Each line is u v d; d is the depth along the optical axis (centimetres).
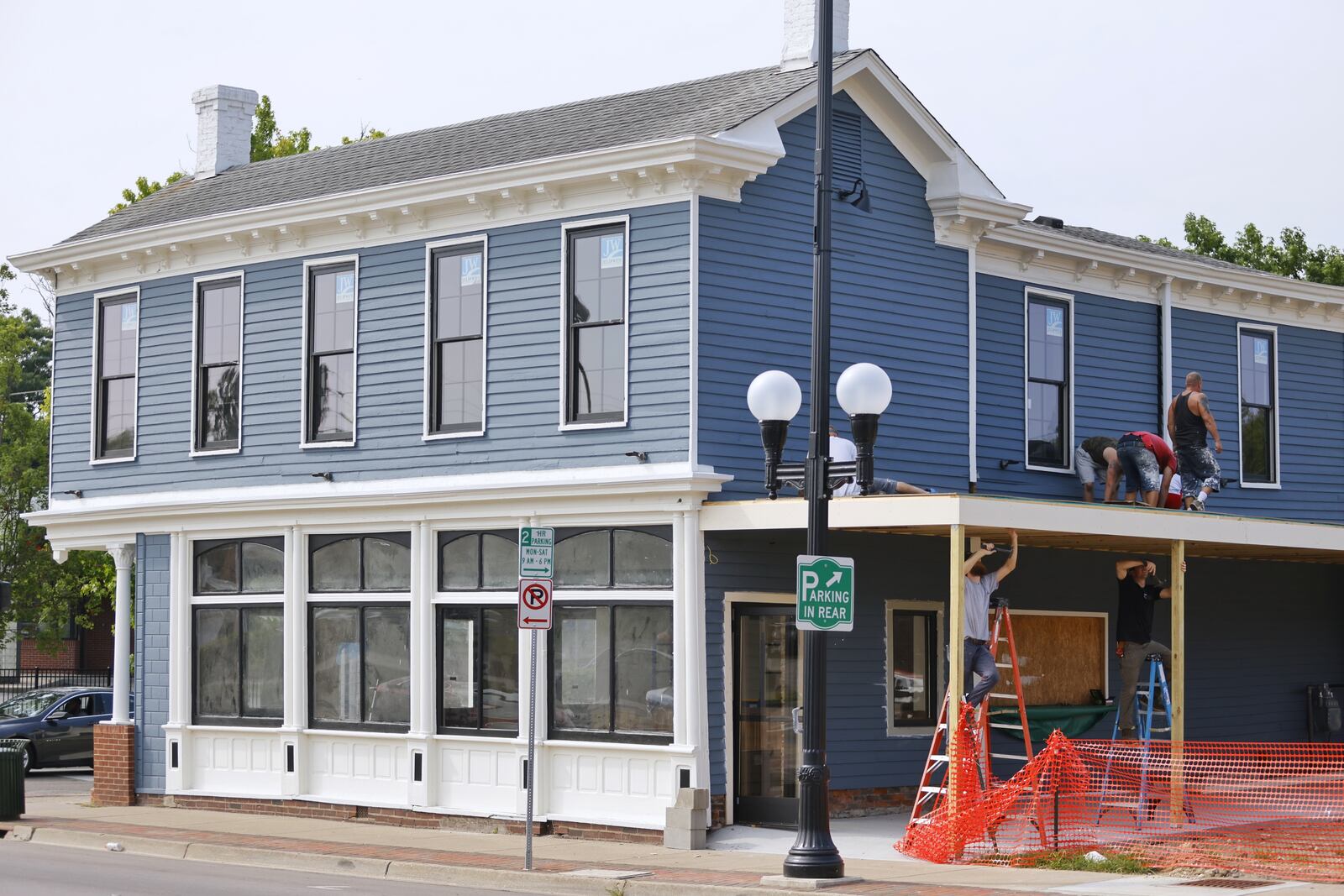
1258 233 4656
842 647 1939
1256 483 2538
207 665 2247
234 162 2698
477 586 1973
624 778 1828
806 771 1442
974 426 2147
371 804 2034
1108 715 2225
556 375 1912
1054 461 2278
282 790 2130
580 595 1878
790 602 1883
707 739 1784
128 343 2375
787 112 1900
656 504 1808
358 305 2100
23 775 2131
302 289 2161
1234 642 2459
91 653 5125
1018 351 2238
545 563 1606
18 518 3981
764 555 1861
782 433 1585
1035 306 2278
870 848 1675
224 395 2247
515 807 1914
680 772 1773
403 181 2084
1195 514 1808
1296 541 1925
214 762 2225
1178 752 1753
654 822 1781
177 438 2286
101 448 2397
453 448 1997
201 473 2253
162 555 2303
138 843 1888
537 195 1936
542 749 1891
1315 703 2536
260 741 2172
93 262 2391
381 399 2070
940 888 1384
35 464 4225
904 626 2027
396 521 2036
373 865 1666
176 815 2158
